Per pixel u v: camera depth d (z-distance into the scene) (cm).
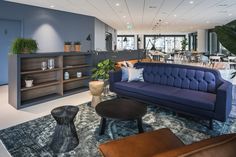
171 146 171
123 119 253
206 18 1014
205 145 93
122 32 2073
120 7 726
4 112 374
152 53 1111
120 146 169
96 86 394
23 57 400
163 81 435
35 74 449
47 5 704
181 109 335
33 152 234
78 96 498
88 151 237
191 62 1248
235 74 220
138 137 184
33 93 451
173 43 2227
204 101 303
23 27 688
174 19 1055
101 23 1139
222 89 284
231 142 95
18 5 667
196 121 332
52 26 787
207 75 371
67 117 240
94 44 992
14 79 399
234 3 655
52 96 469
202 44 1739
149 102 387
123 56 702
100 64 512
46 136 275
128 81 457
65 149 237
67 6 717
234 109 386
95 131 292
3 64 647
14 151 235
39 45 746
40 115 359
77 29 894
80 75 538
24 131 289
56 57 481
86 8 750
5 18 635
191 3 655
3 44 642
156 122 329
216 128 303
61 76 480
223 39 145
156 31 1959
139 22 1198
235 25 145
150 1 628
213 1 627
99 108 288
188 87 393
